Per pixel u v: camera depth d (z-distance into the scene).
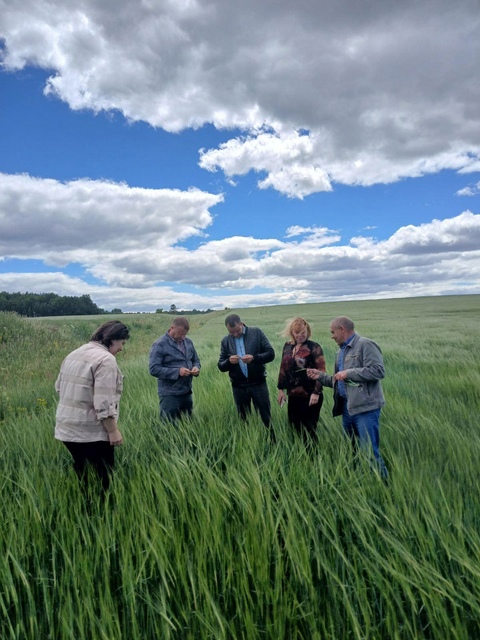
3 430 5.58
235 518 2.85
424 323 31.62
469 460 3.79
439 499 2.96
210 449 4.34
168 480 3.47
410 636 2.02
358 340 4.34
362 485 3.29
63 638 2.03
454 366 10.02
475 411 6.03
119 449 4.43
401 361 11.70
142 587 2.38
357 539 2.64
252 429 4.90
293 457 4.02
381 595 2.17
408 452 4.40
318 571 2.32
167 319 49.91
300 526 2.67
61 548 2.65
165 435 4.89
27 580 2.43
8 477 3.58
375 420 4.24
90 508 3.29
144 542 2.63
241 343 5.62
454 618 2.06
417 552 2.50
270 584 2.37
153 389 8.34
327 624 2.13
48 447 4.57
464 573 2.28
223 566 2.35
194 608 2.24
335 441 4.74
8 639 2.12
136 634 2.02
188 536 2.76
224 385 8.23
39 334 16.88
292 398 5.05
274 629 2.04
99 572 2.51
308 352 4.98
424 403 6.53
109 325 3.69
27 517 2.95
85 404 3.49
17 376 10.96
